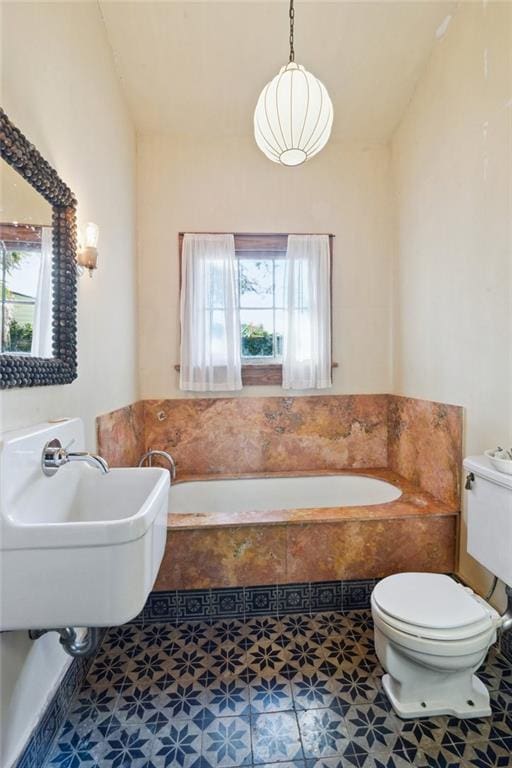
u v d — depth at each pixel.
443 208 2.17
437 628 1.27
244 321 2.86
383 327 2.89
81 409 1.64
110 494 1.42
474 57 1.87
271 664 1.60
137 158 2.70
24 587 0.90
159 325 2.77
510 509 1.41
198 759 1.21
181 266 2.74
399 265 2.74
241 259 2.83
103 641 1.75
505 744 1.25
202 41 2.13
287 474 2.80
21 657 1.10
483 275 1.84
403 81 2.40
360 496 2.77
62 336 1.41
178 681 1.51
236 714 1.36
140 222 2.72
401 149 2.67
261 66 2.28
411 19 2.06
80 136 1.67
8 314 1.08
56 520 1.21
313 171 2.82
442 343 2.21
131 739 1.27
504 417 1.72
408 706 1.36
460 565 2.03
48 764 1.19
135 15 1.99
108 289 2.04
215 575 1.91
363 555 1.98
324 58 2.25
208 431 2.83
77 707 1.39
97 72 1.90
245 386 2.84
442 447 2.21
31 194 1.21
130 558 0.92
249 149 2.77
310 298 2.78
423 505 2.13
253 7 1.99
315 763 1.19
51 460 1.15
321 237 2.79
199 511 2.68
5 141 1.03
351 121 2.67
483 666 1.56
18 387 1.11
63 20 1.50
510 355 1.68
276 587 1.94
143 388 2.77
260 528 1.92
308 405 2.88
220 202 2.77
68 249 1.42
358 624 1.86
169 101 2.47
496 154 1.74
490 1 1.74
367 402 2.91
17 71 1.17
